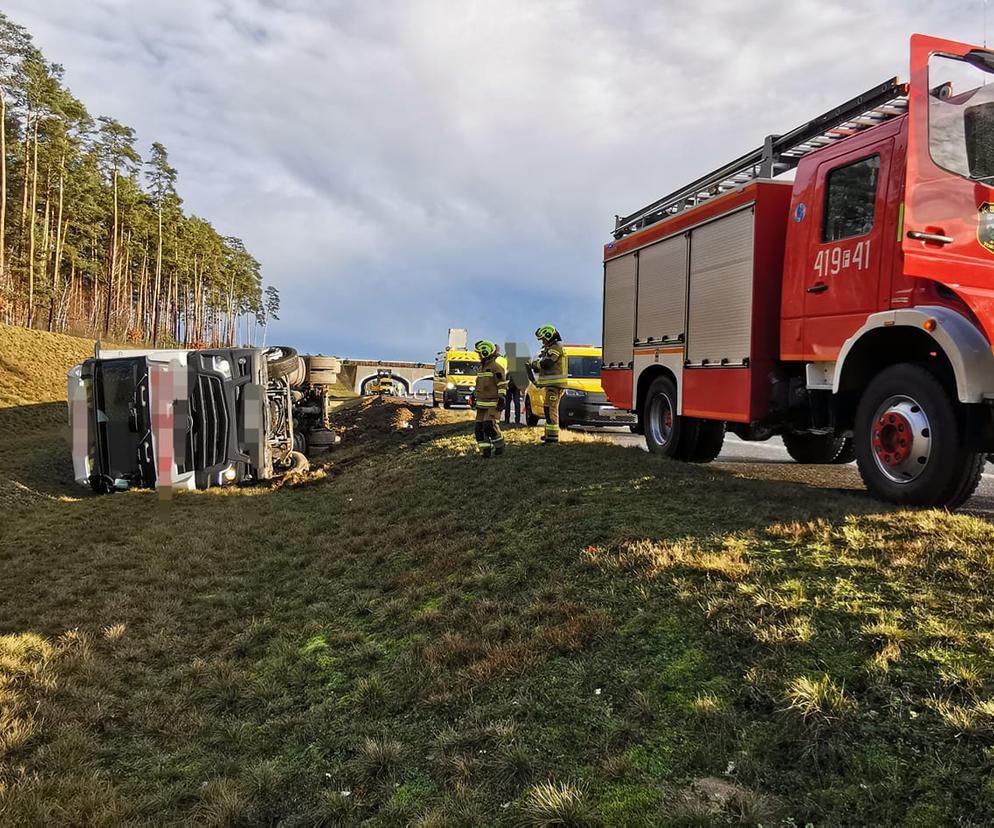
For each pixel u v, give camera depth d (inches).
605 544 181.5
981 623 109.7
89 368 449.4
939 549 138.5
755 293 254.7
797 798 85.2
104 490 453.7
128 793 120.7
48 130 1749.5
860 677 102.0
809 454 338.6
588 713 112.2
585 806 89.9
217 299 3518.7
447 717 124.6
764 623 121.0
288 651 176.4
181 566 271.0
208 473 442.3
